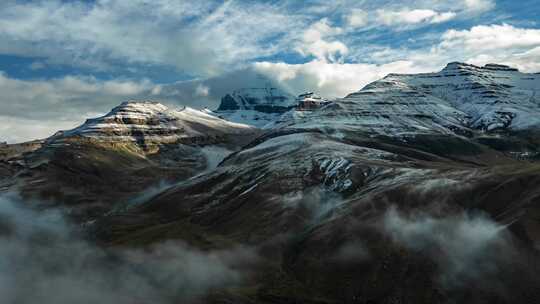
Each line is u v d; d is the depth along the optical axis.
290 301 186.62
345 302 180.50
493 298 158.25
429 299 166.12
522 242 171.62
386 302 172.62
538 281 158.12
